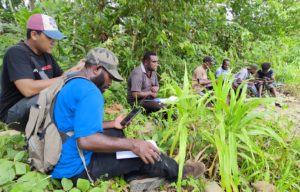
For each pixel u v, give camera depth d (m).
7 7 5.38
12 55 2.30
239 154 2.44
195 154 2.56
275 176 2.46
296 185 2.33
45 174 1.97
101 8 4.79
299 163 2.68
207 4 6.00
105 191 1.92
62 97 1.86
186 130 2.29
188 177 2.24
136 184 2.09
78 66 2.25
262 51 8.77
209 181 2.36
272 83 6.54
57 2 4.98
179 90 2.62
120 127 2.28
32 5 5.59
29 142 1.91
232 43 8.12
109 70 1.92
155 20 4.96
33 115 1.91
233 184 2.13
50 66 2.59
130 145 1.92
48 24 2.37
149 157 1.98
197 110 2.51
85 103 1.78
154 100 3.70
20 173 1.94
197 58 6.36
